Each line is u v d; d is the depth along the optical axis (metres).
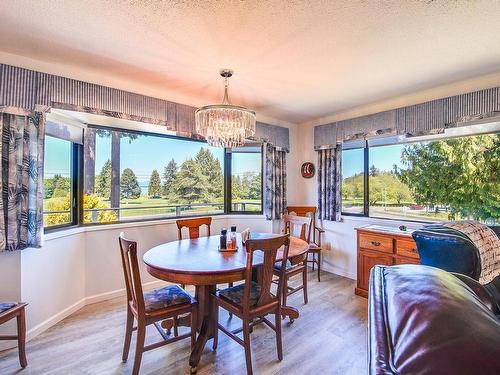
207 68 2.34
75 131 2.70
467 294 0.60
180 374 1.72
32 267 2.13
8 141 2.00
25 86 2.07
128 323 1.83
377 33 1.79
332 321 2.40
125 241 1.66
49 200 2.47
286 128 4.07
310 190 4.16
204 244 2.42
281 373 1.74
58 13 1.60
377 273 0.77
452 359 0.40
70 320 2.38
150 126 3.12
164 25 1.72
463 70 2.34
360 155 3.65
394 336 0.47
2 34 1.83
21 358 1.75
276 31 1.78
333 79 2.55
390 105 3.15
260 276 1.88
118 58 2.17
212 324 2.01
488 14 1.59
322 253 3.94
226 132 2.28
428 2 1.49
